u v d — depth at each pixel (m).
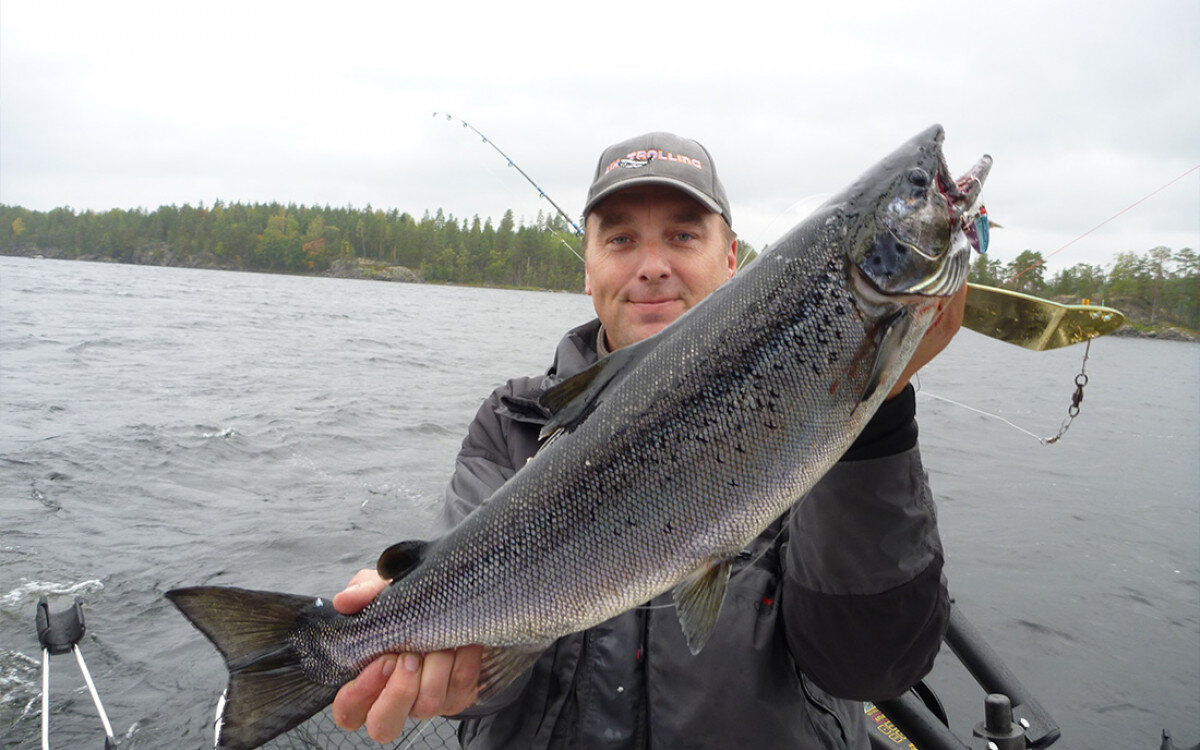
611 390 2.35
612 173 3.02
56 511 9.23
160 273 108.75
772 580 2.69
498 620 2.29
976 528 10.23
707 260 3.04
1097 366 46.75
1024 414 21.41
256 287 82.12
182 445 12.49
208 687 5.78
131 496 9.92
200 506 9.66
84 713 5.45
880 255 2.23
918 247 2.24
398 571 2.39
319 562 8.12
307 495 10.26
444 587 2.32
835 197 2.35
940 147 2.39
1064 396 26.94
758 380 2.22
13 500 9.51
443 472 11.70
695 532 2.22
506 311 65.38
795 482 2.21
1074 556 9.30
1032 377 34.44
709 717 2.49
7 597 6.97
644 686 2.58
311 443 13.17
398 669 2.25
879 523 2.18
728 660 2.54
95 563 7.83
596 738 2.54
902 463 2.17
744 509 2.22
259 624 2.40
